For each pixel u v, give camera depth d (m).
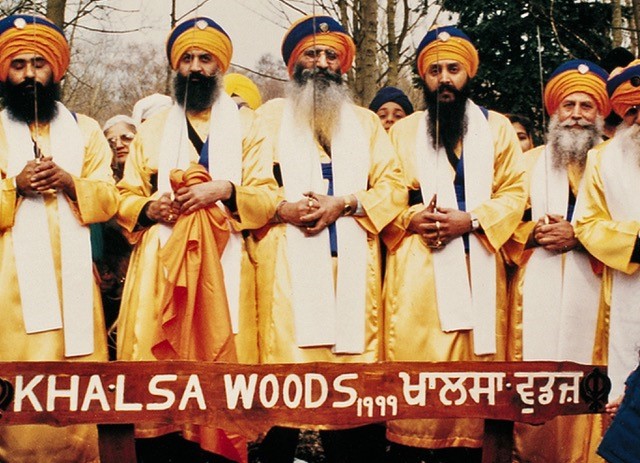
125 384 4.33
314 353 5.18
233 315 5.16
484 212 5.34
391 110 6.61
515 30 9.47
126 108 12.49
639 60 5.39
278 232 5.27
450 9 9.64
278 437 5.46
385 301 5.41
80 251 5.18
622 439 4.23
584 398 4.64
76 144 5.32
